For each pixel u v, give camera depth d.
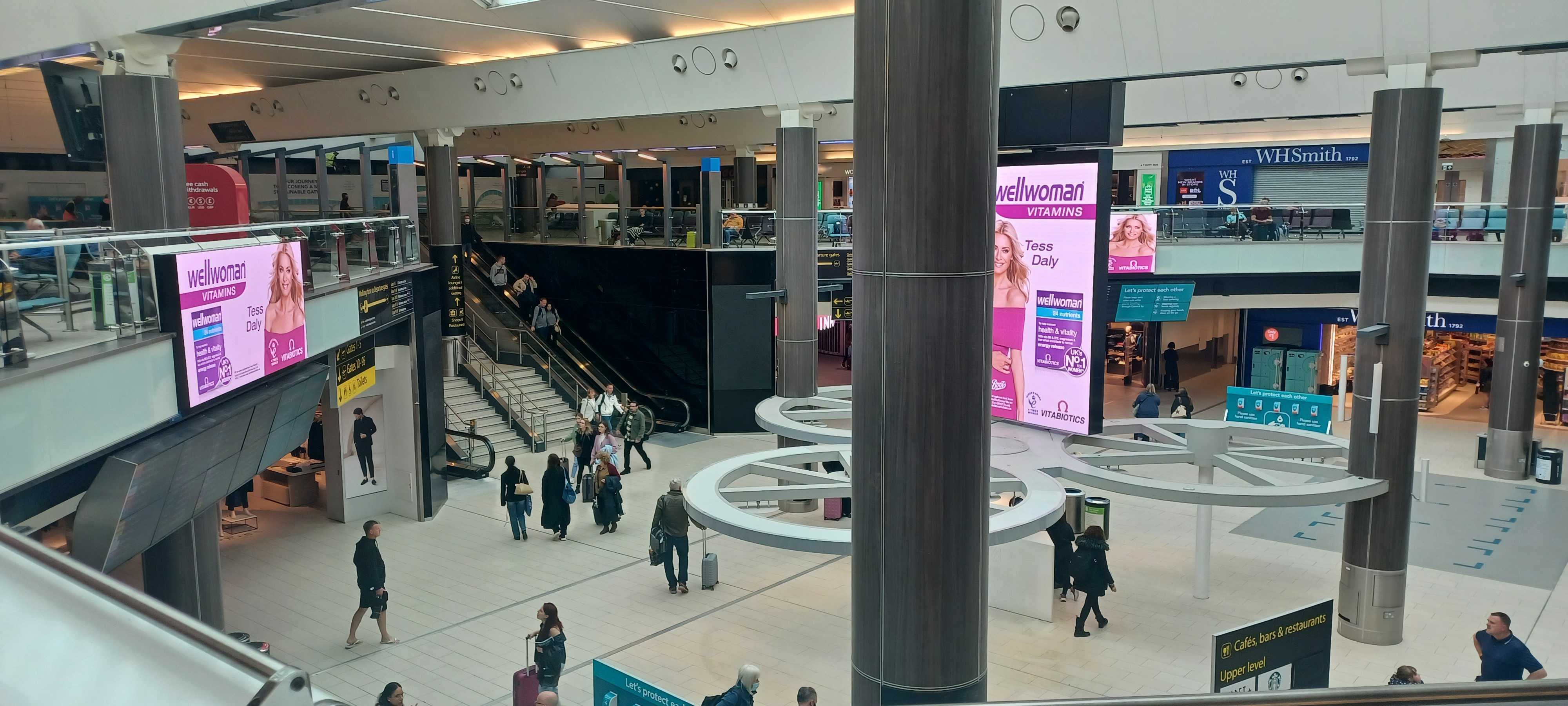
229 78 21.91
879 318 6.09
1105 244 12.58
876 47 5.86
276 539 16.89
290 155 19.77
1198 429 13.97
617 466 20.81
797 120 16.52
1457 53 11.14
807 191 16.92
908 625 6.24
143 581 10.52
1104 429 14.58
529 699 10.36
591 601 14.16
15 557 1.71
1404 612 13.23
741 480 20.70
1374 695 2.63
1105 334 12.80
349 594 14.41
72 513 8.45
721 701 8.95
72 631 1.56
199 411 9.22
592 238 26.08
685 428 24.67
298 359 11.32
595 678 8.40
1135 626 13.14
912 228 5.87
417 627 13.22
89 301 7.61
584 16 15.68
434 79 20.11
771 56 15.79
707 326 23.98
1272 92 19.66
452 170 22.41
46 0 10.04
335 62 19.89
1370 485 12.30
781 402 16.83
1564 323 24.47
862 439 6.32
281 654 12.34
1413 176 11.90
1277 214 24.19
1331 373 28.95
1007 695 11.14
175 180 10.66
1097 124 12.53
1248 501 11.82
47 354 7.16
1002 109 13.48
